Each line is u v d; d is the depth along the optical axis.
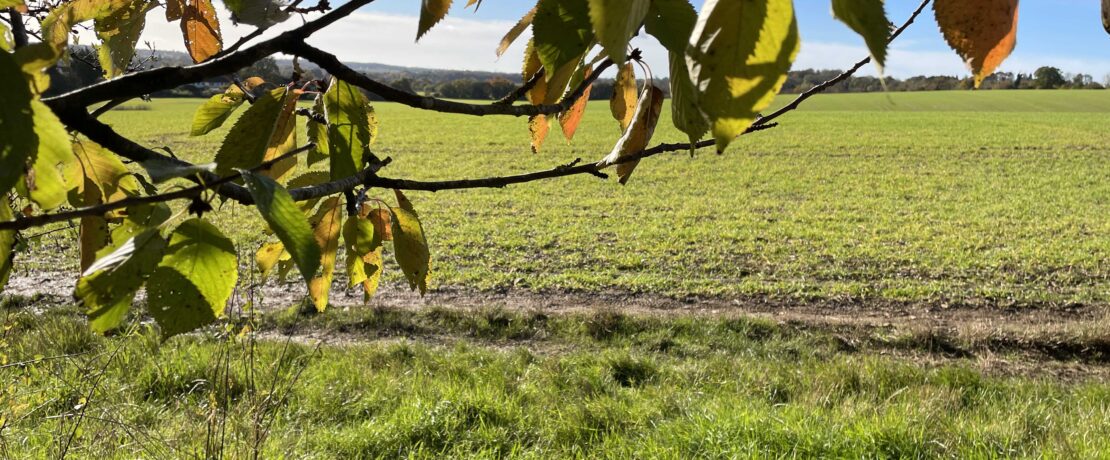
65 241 15.29
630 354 9.17
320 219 0.91
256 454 4.69
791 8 0.31
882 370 8.16
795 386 7.89
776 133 46.44
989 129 49.25
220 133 43.59
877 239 18.02
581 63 0.78
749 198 24.70
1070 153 36.69
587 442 6.46
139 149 0.61
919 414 6.50
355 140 0.83
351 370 7.94
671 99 0.44
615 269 15.59
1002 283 14.17
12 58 0.40
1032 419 6.57
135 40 0.84
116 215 0.70
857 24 0.31
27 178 0.46
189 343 7.95
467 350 9.82
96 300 0.51
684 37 0.43
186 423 5.61
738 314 12.12
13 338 6.96
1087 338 10.14
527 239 18.33
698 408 7.02
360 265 0.95
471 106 0.71
